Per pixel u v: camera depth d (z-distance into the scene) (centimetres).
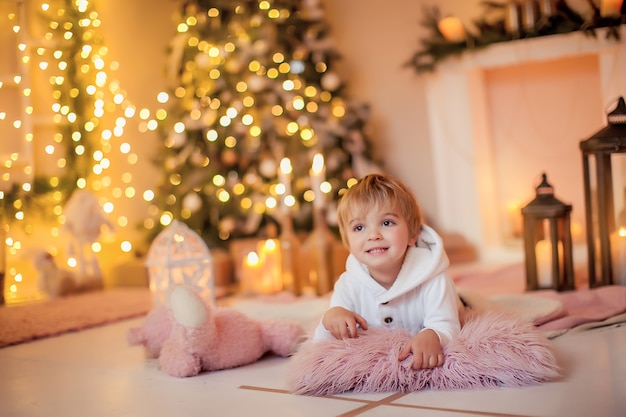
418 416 129
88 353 219
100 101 399
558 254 264
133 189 420
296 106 428
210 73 426
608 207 259
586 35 373
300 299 307
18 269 361
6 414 151
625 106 256
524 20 395
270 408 142
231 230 420
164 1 451
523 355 149
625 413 123
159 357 189
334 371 151
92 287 364
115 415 145
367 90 473
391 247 163
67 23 387
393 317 170
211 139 415
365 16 472
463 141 433
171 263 246
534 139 430
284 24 445
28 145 365
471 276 325
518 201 436
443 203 444
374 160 456
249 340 191
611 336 192
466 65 417
